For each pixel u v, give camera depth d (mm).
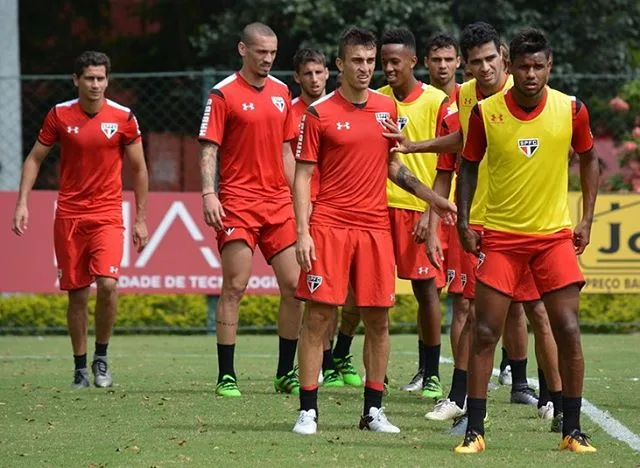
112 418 26422
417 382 32344
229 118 30031
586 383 33469
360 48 24000
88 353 43188
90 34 79312
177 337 50344
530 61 21375
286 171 30938
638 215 48812
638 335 50312
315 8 62438
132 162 33000
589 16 65812
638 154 53594
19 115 58656
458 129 28219
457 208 22891
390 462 20984
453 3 64875
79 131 32031
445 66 31969
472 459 21234
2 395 30547
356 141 24109
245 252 30141
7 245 48594
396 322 51250
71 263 32312
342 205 24156
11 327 51375
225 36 65875
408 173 24484
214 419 26203
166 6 75875
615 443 23234
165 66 77500
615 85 59844
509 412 27875
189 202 48875
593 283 49094
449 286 28750
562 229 22047
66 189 32406
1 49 61938
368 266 24203
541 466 20578
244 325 51156
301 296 24125
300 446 22641
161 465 20875
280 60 65562
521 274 22234
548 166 21859
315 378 24312
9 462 21344
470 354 22281
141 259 48875
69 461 21375
